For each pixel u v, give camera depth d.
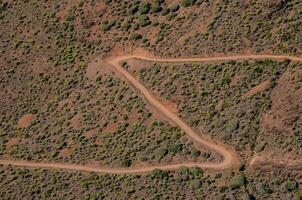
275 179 86.12
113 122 98.25
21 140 102.31
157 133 94.75
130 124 97.06
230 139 90.50
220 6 99.50
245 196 85.81
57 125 101.62
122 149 95.44
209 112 93.38
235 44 96.69
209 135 92.06
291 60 93.06
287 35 94.62
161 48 100.94
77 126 100.19
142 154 93.94
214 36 98.12
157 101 97.50
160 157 92.88
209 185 88.31
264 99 90.81
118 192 91.81
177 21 101.81
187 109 95.00
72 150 98.31
